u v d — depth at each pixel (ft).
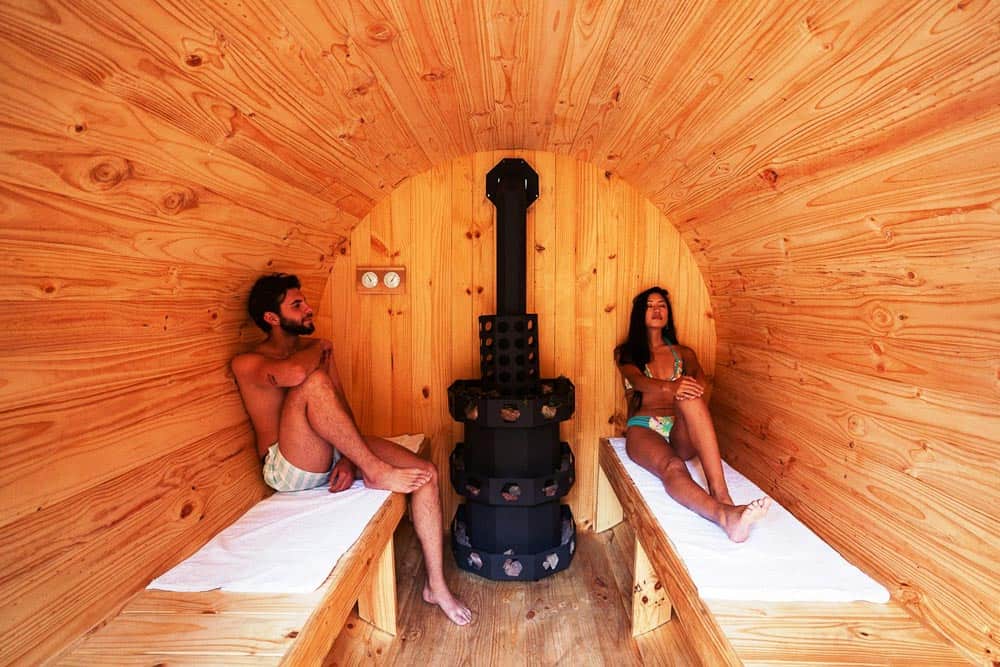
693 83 5.42
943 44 3.39
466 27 5.01
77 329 4.15
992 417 4.07
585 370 9.65
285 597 4.75
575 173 9.41
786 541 5.83
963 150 3.75
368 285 9.36
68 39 3.14
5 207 3.25
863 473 5.71
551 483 8.27
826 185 5.23
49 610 3.95
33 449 3.80
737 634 4.35
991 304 3.94
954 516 4.45
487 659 6.49
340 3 4.27
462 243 9.44
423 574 8.43
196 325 5.90
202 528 5.90
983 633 4.15
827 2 3.70
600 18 4.89
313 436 6.95
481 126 7.89
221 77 4.26
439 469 9.77
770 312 7.65
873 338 5.45
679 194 8.20
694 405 6.88
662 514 6.34
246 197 5.75
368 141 7.02
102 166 3.80
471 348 9.57
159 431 5.25
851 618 4.66
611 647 6.70
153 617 4.50
